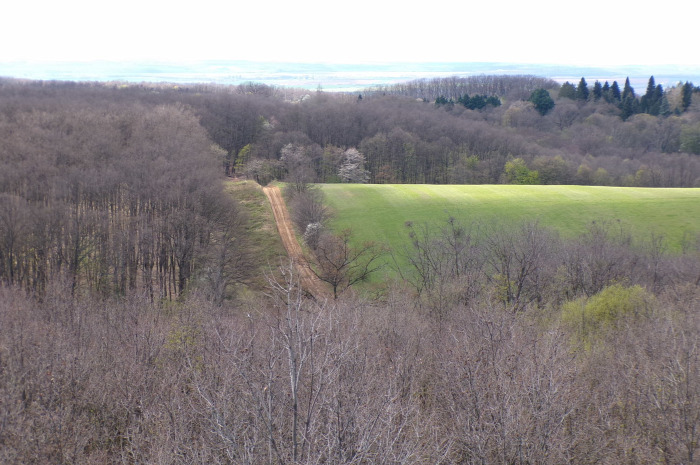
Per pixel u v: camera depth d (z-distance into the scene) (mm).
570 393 18969
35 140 77188
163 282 59938
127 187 68125
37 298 50875
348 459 13367
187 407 19312
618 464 18484
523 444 16266
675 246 65000
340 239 66438
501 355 20734
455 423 19578
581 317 34781
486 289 44844
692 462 18141
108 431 22609
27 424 20891
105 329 35094
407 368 23625
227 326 27562
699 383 20172
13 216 55594
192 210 64750
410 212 79250
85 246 59000
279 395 14391
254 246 71062
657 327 28469
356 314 28891
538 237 52469
